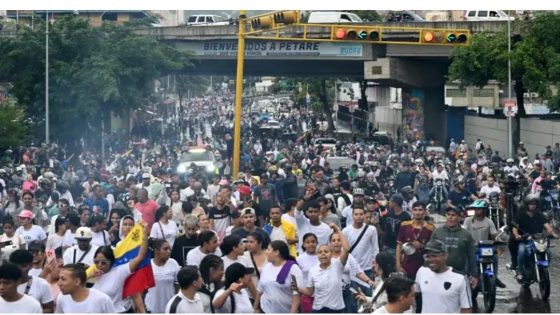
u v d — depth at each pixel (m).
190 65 69.81
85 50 65.31
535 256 20.19
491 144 65.50
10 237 19.30
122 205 23.81
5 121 52.19
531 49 56.19
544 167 44.31
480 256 18.64
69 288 12.19
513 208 22.53
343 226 22.55
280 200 32.12
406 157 47.31
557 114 62.12
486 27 64.44
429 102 75.56
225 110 164.00
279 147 69.19
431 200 38.06
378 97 102.94
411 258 16.83
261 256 15.22
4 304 11.88
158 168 39.72
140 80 66.38
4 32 71.50
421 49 67.69
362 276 15.37
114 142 67.12
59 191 27.61
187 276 12.52
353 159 51.06
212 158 50.94
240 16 36.62
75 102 64.12
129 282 13.98
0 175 36.34
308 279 14.38
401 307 10.78
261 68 76.81
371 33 38.75
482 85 60.09
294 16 35.62
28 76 64.81
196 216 17.48
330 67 75.44
